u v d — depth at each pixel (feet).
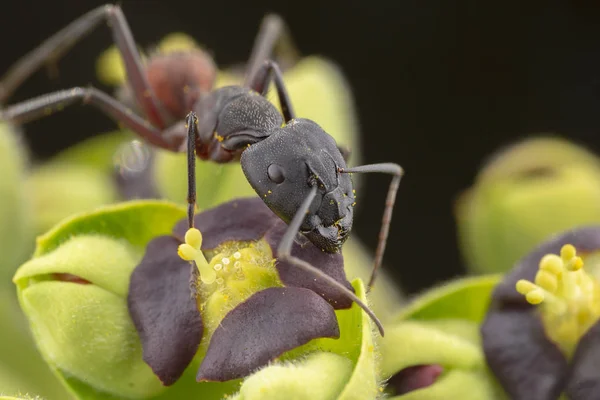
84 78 0.22
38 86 0.22
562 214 0.17
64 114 0.22
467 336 0.15
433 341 0.15
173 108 0.17
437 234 0.22
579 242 0.15
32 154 0.22
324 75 0.17
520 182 0.17
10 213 0.16
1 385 0.16
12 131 0.17
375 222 0.22
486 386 0.15
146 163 0.17
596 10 0.22
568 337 0.15
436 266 0.22
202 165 0.16
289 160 0.15
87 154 0.18
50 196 0.17
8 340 0.16
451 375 0.15
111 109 0.17
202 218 0.15
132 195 0.17
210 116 0.16
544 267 0.15
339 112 0.17
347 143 0.17
